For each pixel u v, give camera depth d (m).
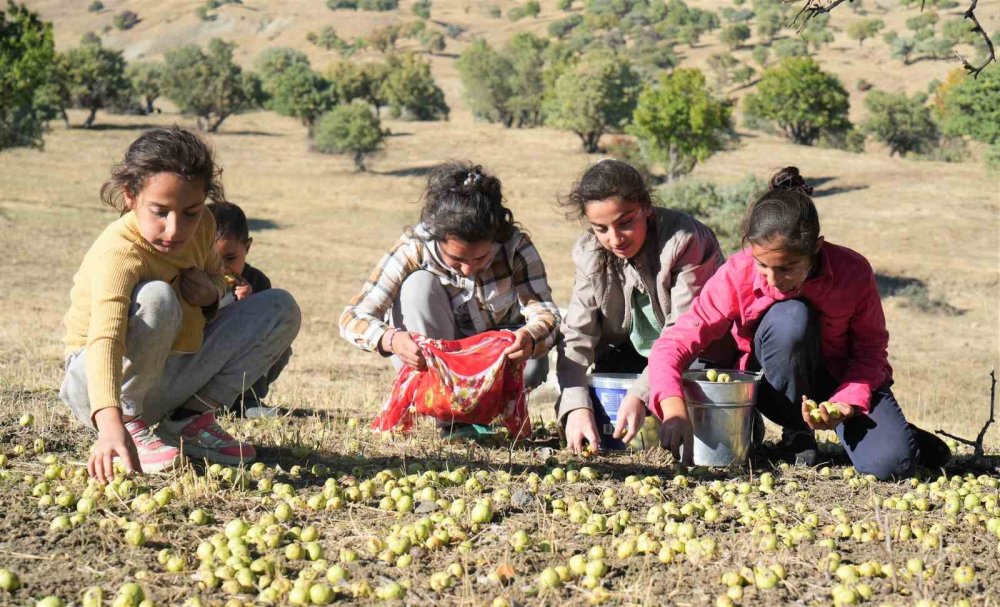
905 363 25.81
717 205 40.47
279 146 79.44
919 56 154.12
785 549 4.03
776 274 4.79
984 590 3.67
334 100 90.88
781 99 87.44
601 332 5.89
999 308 36.16
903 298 36.84
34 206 49.31
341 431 6.14
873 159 71.81
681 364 5.16
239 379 4.72
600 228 5.20
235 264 6.20
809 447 5.69
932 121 92.56
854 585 3.62
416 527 4.00
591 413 5.49
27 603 3.30
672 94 61.12
